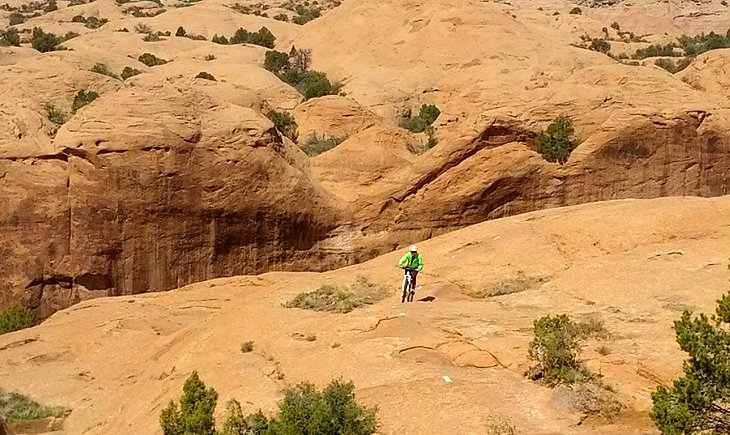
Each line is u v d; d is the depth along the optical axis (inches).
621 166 1341.0
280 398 558.9
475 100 1835.6
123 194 1153.4
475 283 842.2
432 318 672.4
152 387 705.6
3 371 868.0
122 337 945.5
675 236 875.4
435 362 572.4
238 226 1221.1
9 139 1144.2
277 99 2222.0
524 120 1407.5
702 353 382.6
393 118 2217.0
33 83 1898.4
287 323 727.1
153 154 1163.3
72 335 970.7
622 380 507.5
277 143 1277.1
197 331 810.8
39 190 1130.7
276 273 1164.5
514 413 471.2
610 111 1427.2
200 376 650.8
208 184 1196.5
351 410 449.4
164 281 1188.5
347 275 941.2
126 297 1123.9
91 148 1142.3
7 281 1128.2
